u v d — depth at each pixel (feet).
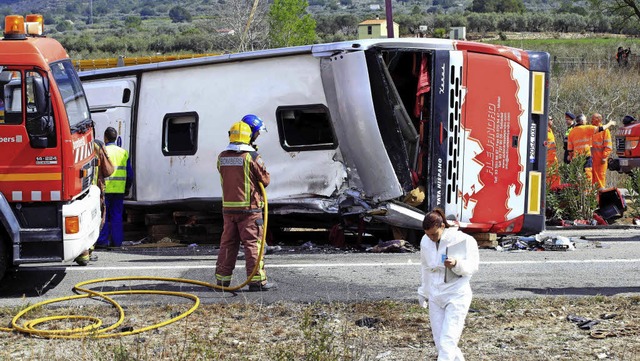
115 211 40.81
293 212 38.27
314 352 21.29
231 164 29.27
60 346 23.26
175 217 42.70
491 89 38.86
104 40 258.37
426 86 37.63
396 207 37.19
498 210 39.34
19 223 28.86
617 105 94.48
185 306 27.71
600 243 39.63
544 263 34.27
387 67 38.96
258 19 180.86
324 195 38.01
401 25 316.81
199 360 21.53
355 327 25.18
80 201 30.01
